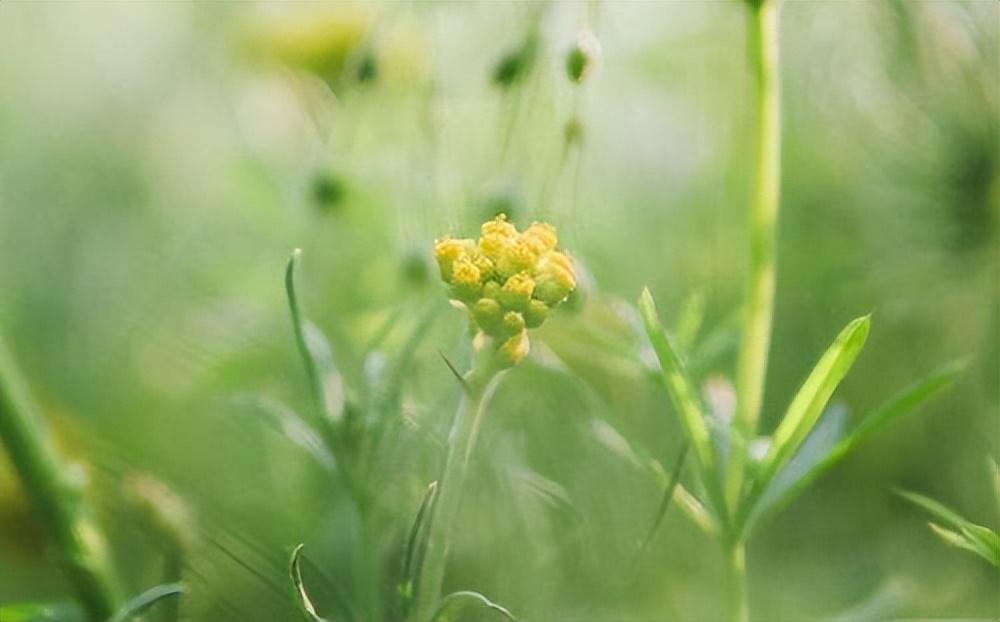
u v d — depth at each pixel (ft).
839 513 1.51
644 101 1.67
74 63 1.76
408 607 1.26
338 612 1.31
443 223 1.43
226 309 1.60
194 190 1.70
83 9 1.77
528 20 1.39
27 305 1.65
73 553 1.33
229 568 1.38
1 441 1.33
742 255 1.61
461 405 1.25
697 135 1.67
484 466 1.41
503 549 1.40
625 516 1.43
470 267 1.23
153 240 1.68
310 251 1.54
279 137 1.66
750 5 1.33
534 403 1.44
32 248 1.68
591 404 1.41
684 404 1.28
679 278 1.62
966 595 1.47
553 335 1.45
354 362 1.46
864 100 1.62
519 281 1.23
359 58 1.44
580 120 1.37
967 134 1.58
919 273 1.59
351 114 1.49
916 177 1.59
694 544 1.45
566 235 1.41
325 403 1.31
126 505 1.40
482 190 1.41
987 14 1.58
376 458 1.32
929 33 1.59
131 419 1.56
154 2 1.75
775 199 1.34
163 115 1.74
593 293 1.39
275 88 1.61
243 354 1.55
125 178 1.72
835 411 1.34
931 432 1.55
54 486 1.33
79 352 1.62
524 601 1.40
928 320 1.58
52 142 1.74
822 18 1.65
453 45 1.48
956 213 1.58
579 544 1.41
